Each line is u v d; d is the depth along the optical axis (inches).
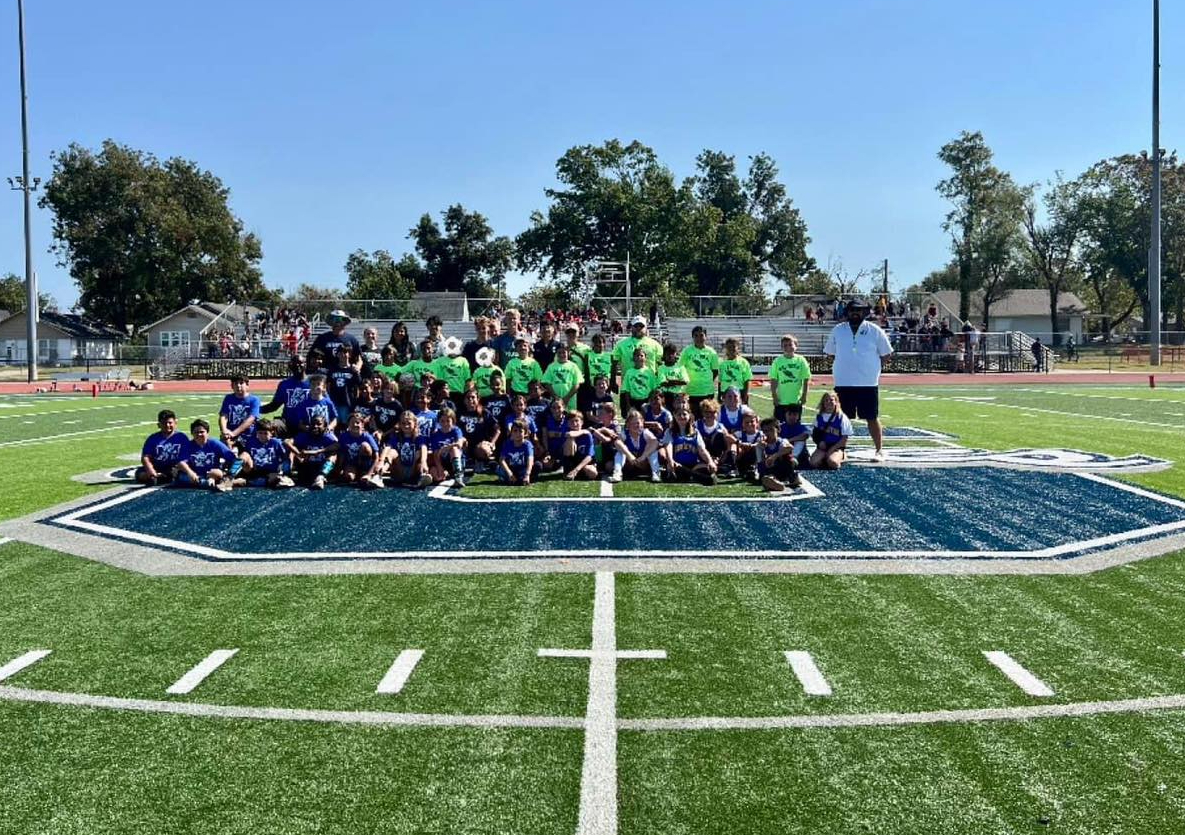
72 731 164.7
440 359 452.8
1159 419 689.0
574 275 2306.8
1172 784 145.0
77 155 2346.2
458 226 2960.1
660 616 223.3
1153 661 194.7
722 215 2439.7
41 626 219.9
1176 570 262.7
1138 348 1870.1
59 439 599.2
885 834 131.9
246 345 1459.2
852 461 458.0
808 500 358.6
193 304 2379.4
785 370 448.8
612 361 471.2
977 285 2549.2
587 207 2246.6
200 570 266.2
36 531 315.9
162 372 1407.5
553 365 440.1
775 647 202.5
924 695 177.5
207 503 360.5
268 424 399.9
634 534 304.5
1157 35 1376.7
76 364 1836.9
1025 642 205.9
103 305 2440.9
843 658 196.2
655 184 2283.5
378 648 203.5
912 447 518.9
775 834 131.9
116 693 180.9
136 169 2372.0
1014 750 156.0
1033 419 693.3
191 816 137.3
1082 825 134.2
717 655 198.1
